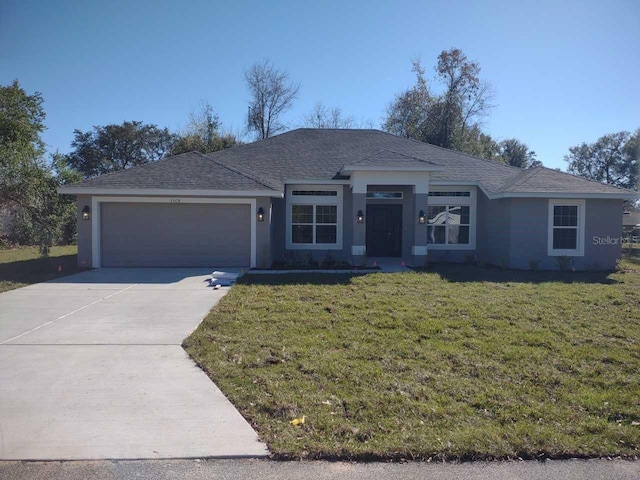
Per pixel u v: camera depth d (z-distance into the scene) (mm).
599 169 61031
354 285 11961
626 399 5043
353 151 20359
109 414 4715
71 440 4215
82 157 50219
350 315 8625
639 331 7691
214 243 15891
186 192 15250
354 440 4191
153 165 16703
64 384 5469
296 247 17922
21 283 12461
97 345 6977
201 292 11227
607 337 7398
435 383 5430
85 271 14844
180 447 4121
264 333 7465
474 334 7453
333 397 5027
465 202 18500
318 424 4461
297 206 17906
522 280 13156
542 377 5621
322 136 22031
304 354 6418
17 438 4238
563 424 4492
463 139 39781
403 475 3768
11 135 25781
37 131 28266
